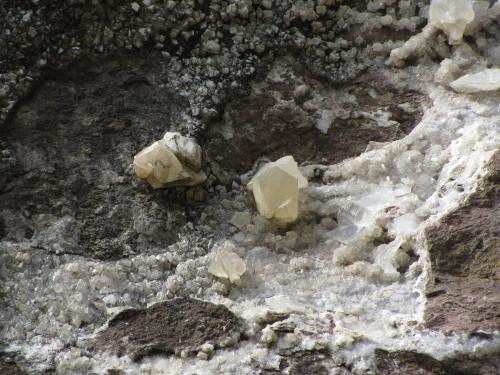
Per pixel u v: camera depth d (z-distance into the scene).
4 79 0.97
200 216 0.95
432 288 0.89
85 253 0.93
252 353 0.88
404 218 0.92
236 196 0.96
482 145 0.93
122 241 0.93
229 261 0.92
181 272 0.92
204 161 0.96
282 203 0.93
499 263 0.89
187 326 0.89
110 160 0.96
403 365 0.87
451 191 0.93
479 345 0.87
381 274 0.91
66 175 0.95
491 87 0.96
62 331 0.89
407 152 0.95
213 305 0.90
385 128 0.97
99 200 0.95
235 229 0.94
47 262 0.92
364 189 0.94
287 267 0.92
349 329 0.88
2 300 0.91
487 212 0.91
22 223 0.94
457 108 0.96
